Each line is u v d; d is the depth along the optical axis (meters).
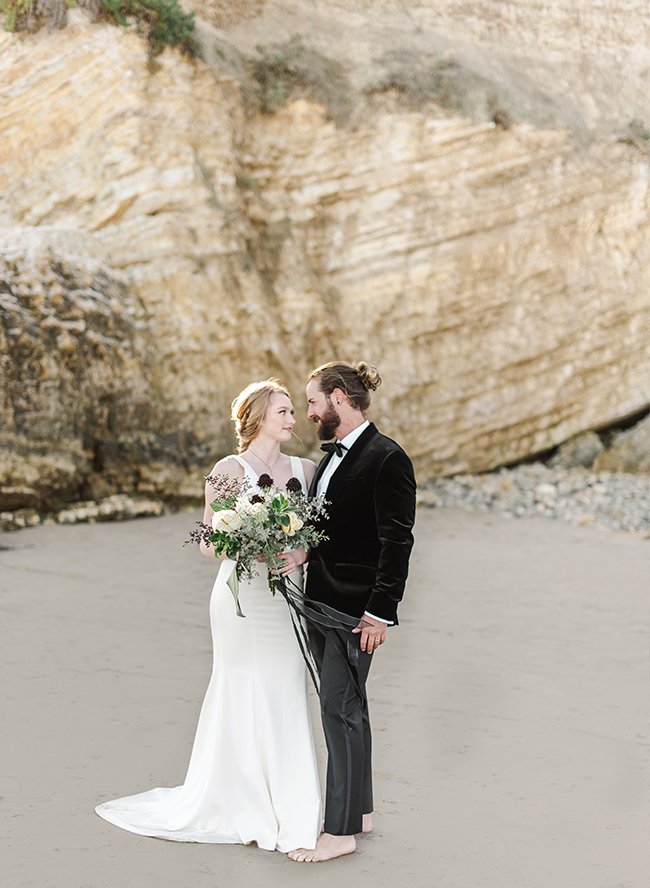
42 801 3.21
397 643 5.88
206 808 3.00
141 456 11.94
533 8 17.89
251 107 14.78
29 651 5.26
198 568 8.17
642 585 8.21
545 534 11.42
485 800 3.37
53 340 11.18
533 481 15.30
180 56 13.58
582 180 15.79
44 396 10.82
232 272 13.64
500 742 4.04
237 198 14.06
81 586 7.21
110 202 12.98
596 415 16.27
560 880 2.71
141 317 12.66
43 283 11.41
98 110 13.08
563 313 15.77
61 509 10.69
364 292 15.04
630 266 16.14
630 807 3.33
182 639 5.71
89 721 4.11
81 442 11.30
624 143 16.20
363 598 2.93
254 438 3.18
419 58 15.90
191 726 4.09
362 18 16.52
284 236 14.77
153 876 2.67
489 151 15.35
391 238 15.05
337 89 15.31
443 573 8.59
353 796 2.89
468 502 14.05
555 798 3.40
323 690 2.95
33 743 3.80
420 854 2.88
